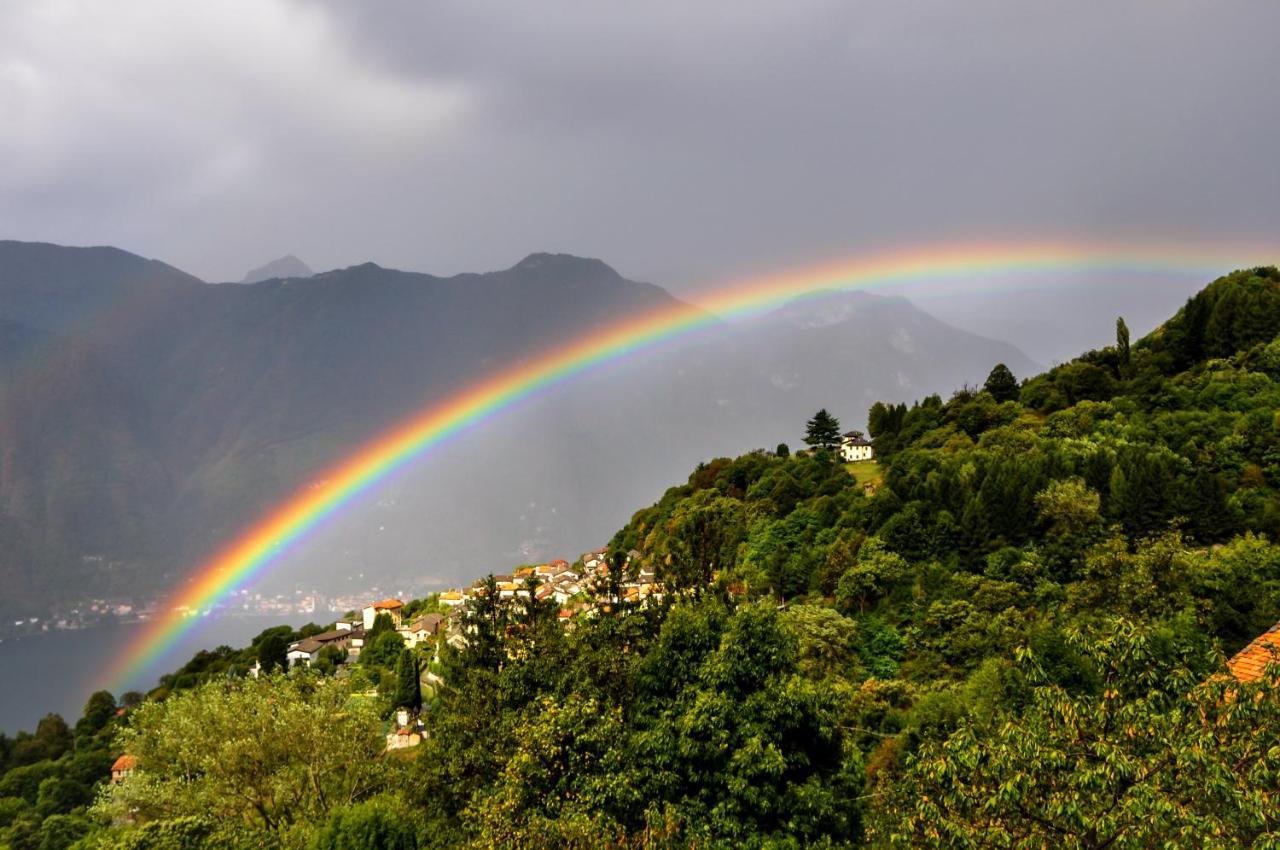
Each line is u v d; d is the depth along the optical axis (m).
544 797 25.64
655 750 25.42
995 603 63.28
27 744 117.00
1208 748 14.59
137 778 45.41
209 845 37.06
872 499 86.44
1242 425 76.38
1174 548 59.03
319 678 51.88
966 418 110.25
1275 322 97.81
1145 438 83.00
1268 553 54.59
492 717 33.62
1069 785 15.37
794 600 80.38
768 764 23.48
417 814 32.81
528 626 41.62
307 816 40.47
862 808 26.72
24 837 82.12
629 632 39.59
